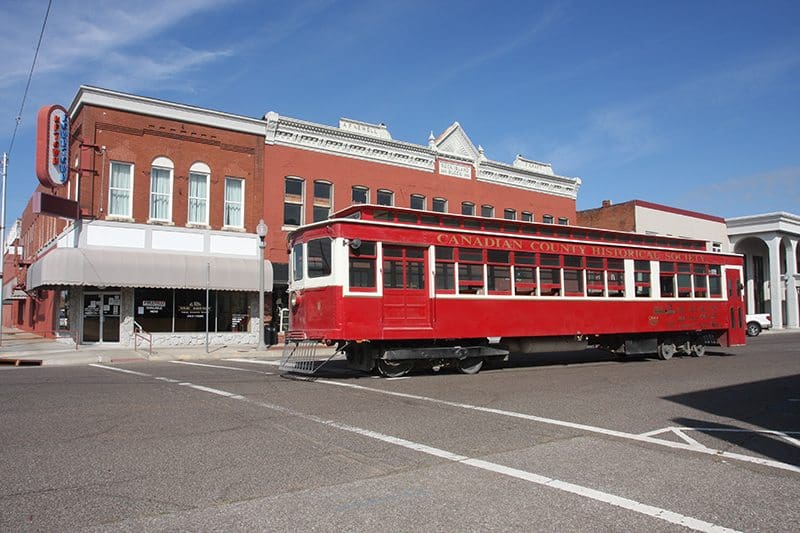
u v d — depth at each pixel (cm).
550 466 643
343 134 2722
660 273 1922
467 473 612
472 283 1497
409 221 1455
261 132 2525
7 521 466
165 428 795
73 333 2183
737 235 4988
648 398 1103
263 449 695
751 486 582
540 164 3572
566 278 1680
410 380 1355
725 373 1524
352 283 1334
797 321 5003
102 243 2167
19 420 835
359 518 483
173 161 2331
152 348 2191
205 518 478
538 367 1691
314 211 2661
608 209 4241
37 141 2055
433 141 3042
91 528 454
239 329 2462
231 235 2423
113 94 2211
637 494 552
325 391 1155
